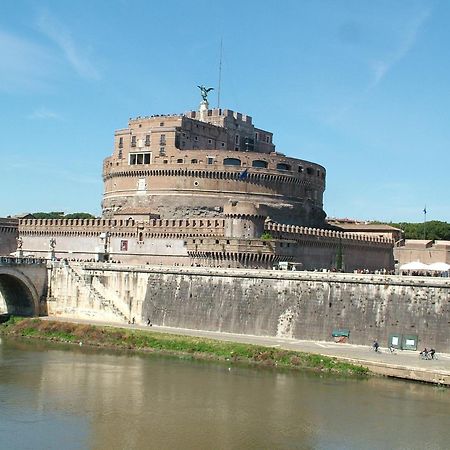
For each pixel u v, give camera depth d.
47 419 81.50
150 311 148.25
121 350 126.25
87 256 188.75
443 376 98.06
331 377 103.50
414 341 116.00
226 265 156.25
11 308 164.75
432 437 77.00
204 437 76.06
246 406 87.50
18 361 113.69
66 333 138.50
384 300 120.81
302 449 73.06
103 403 88.38
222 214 193.38
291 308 130.00
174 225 173.88
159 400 90.00
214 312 139.12
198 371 107.00
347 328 123.31
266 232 164.88
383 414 84.56
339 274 125.94
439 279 115.69
